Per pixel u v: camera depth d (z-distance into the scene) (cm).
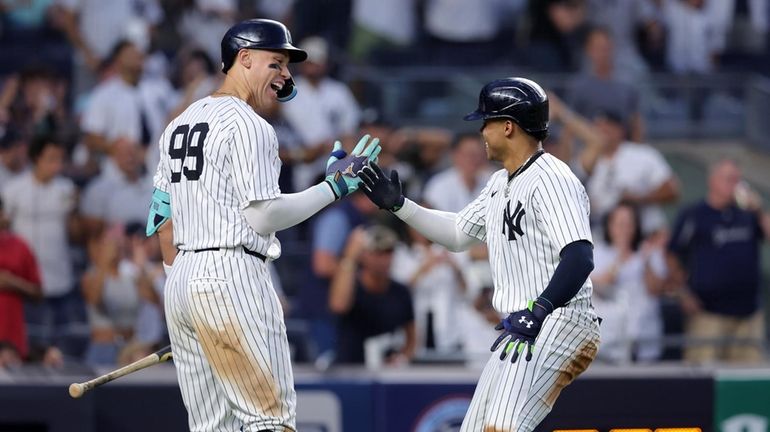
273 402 1672
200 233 1664
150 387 2495
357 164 1770
